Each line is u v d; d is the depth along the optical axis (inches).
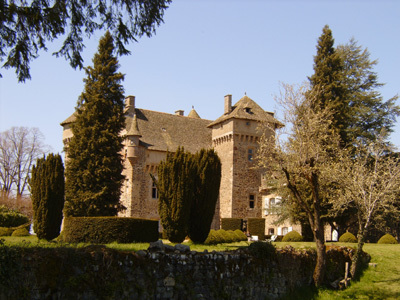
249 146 1873.8
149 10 569.0
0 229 1275.8
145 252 569.0
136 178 1742.1
